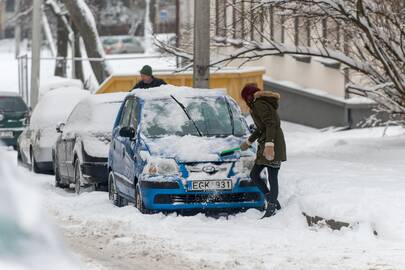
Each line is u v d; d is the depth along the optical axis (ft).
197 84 86.17
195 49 86.22
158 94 71.72
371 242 53.47
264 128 64.28
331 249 51.24
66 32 248.52
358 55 96.07
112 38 401.70
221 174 65.16
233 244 52.90
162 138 67.51
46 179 109.29
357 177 68.03
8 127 151.94
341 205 58.44
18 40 383.45
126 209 68.08
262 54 89.20
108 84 136.56
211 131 69.36
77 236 56.03
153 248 51.49
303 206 61.67
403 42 88.07
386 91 96.12
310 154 91.61
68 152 92.68
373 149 93.76
